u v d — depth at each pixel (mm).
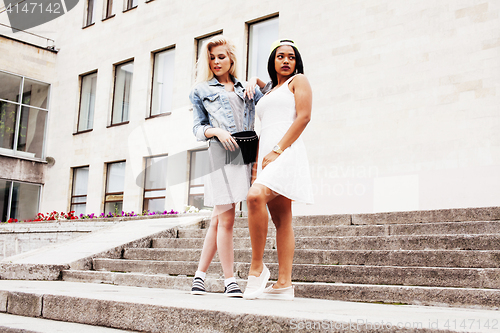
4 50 15781
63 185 15609
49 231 9883
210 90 3180
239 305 2312
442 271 3555
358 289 3426
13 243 10523
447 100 8641
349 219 6145
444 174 8430
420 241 4395
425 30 9102
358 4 10039
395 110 9188
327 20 10438
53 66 16938
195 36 13086
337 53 10141
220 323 2049
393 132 9133
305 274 4145
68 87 16375
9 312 3111
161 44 13930
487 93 8250
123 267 5730
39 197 16094
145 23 14477
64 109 16312
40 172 16047
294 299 3156
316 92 10258
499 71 8195
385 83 9406
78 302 2656
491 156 8016
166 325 2223
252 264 2900
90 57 15883
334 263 4445
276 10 11398
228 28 12336
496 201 7836
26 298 3008
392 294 3301
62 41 16906
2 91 15680
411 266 4016
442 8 8977
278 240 3000
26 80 16297
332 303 2904
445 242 4270
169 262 5270
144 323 2303
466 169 8227
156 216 7359
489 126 8125
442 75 8773
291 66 3139
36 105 16438
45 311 2854
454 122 8500
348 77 9898
